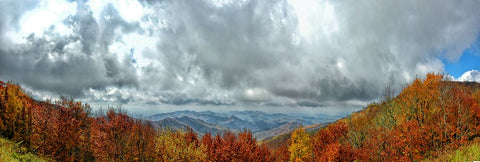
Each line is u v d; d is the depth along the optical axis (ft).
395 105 137.59
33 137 93.04
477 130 85.10
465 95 103.76
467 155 70.23
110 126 107.34
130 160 108.58
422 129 100.83
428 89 122.01
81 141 109.60
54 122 101.50
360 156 122.62
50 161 90.79
